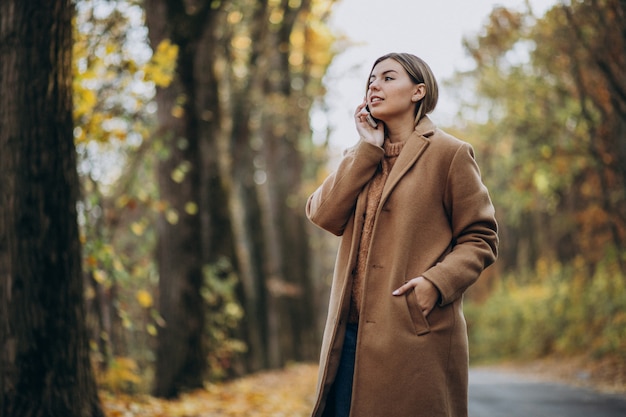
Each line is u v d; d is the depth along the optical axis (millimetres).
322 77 21047
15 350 5117
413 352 2971
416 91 3230
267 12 16047
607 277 18172
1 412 5074
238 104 17969
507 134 17688
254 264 20859
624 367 14164
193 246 10898
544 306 23688
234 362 14406
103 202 9891
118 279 8172
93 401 5523
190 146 10875
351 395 3111
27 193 5172
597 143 14266
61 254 5301
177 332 10703
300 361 24297
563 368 16969
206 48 13797
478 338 31234
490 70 16375
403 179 3131
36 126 5211
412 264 3062
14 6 5184
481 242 3078
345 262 3225
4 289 5137
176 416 7398
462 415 3061
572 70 13070
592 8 11711
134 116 8891
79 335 5418
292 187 24703
